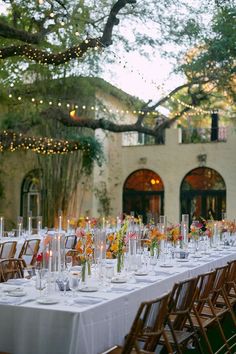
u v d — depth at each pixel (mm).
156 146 20188
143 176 20422
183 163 19781
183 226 9852
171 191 19906
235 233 13531
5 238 12336
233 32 16125
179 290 5156
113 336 4855
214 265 8555
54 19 11414
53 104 16203
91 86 17672
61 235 5559
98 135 19531
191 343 6430
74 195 19203
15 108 16109
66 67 15969
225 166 19125
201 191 19500
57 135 18188
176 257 8734
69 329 4355
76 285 5121
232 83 17312
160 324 4637
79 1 12391
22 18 11734
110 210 20453
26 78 16000
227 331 7426
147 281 6000
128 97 18172
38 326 4469
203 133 19953
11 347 4562
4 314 4590
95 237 6059
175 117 18438
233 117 19031
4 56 10969
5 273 8375
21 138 15953
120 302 5016
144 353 4438
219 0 15414
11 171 20500
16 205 20672
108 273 6023
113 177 20641
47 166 18844
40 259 5035
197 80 17688
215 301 6793
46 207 18891
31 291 5246
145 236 11094
